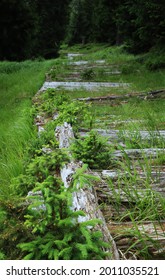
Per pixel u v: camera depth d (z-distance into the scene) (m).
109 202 4.05
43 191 2.91
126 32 24.20
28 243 2.78
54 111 8.05
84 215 2.92
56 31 42.06
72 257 2.71
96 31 46.78
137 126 6.83
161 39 18.95
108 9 34.94
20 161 5.21
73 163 4.41
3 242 2.98
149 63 17.12
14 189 4.01
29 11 27.48
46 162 3.77
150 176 4.52
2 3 25.83
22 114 8.41
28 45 29.09
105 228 3.20
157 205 3.88
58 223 2.83
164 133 6.52
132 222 3.47
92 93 12.12
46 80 15.47
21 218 3.07
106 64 20.94
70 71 18.41
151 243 3.22
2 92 13.91
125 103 10.09
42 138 5.86
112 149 5.33
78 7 67.50
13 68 21.73
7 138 6.97
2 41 27.39
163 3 16.88
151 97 10.64
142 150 4.98
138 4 17.72
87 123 7.20
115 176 4.59
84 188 3.68
